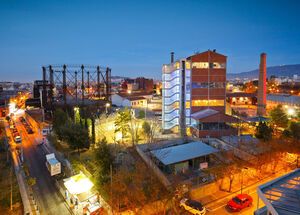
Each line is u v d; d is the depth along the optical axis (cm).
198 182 3148
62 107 7562
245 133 5369
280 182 1838
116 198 2712
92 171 3453
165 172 3525
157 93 14250
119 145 4703
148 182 3128
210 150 3866
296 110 6862
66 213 2556
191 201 2569
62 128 4606
